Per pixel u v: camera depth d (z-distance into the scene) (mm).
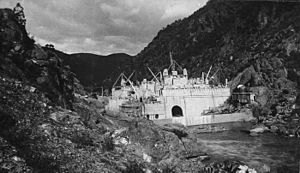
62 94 42344
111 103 126938
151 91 149125
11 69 31906
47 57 44000
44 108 29141
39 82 36281
